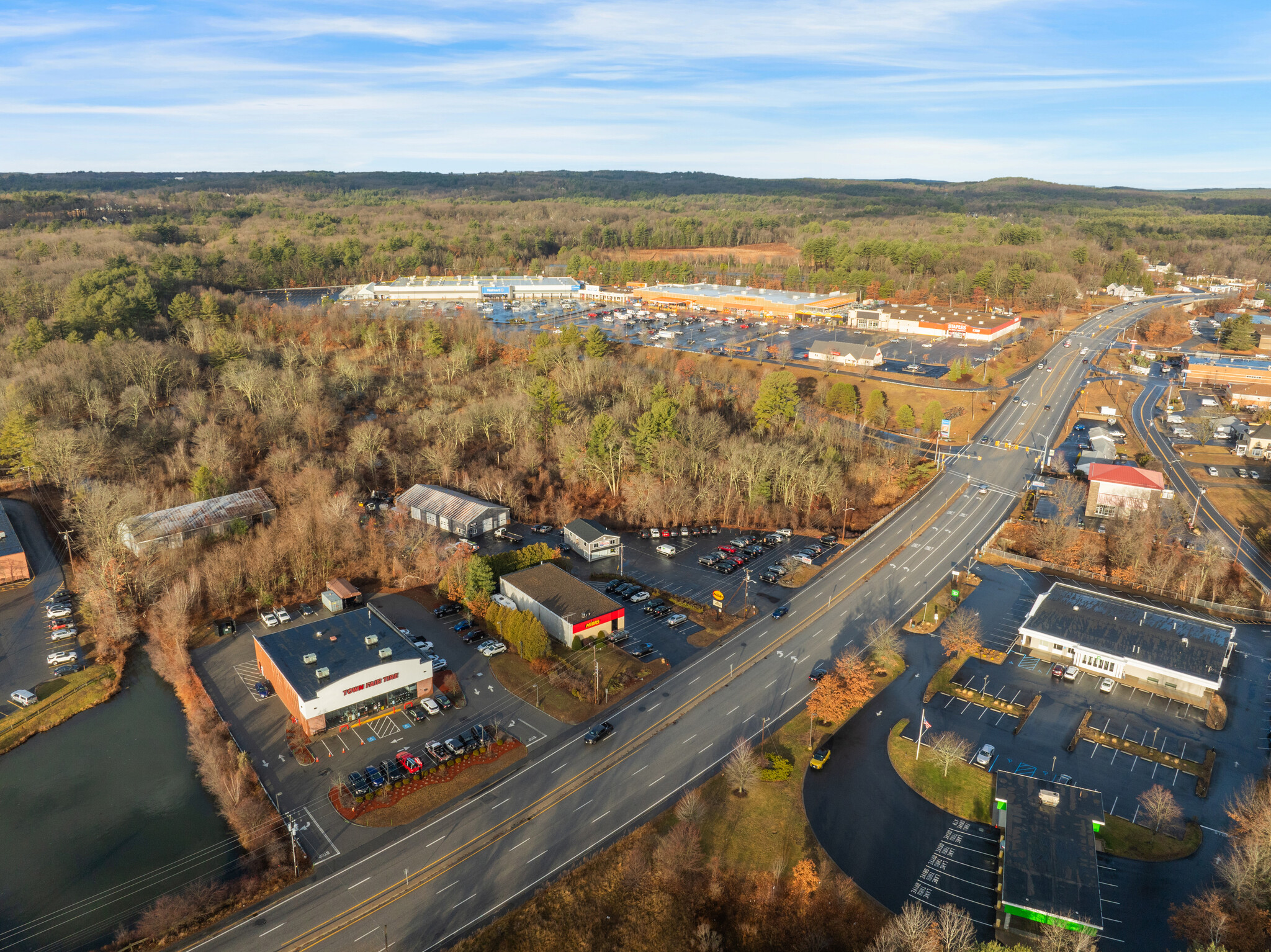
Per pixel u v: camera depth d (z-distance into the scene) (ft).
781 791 277.03
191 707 326.65
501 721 314.96
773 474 532.73
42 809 277.23
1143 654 347.56
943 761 291.99
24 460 534.37
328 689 302.86
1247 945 210.79
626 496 527.81
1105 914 227.40
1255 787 278.26
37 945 222.28
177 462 534.78
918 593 422.41
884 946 207.72
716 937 222.89
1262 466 596.29
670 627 384.88
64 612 400.47
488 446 613.93
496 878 241.14
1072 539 460.55
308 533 427.74
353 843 254.27
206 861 253.65
